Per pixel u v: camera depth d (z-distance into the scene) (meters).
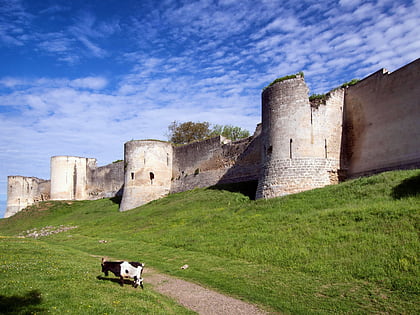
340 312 9.07
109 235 25.25
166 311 9.36
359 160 25.34
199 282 12.59
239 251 15.05
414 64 21.67
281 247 14.20
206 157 40.16
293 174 24.02
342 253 12.23
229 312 9.62
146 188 41.59
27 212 50.03
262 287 11.26
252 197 28.16
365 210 15.23
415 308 8.67
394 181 18.58
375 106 24.45
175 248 17.94
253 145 34.47
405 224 12.87
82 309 8.63
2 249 16.97
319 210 17.92
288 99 25.33
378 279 10.20
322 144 24.98
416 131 21.16
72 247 22.50
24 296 9.15
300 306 9.67
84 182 62.56
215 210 25.17
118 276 11.85
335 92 26.72
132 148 42.44
